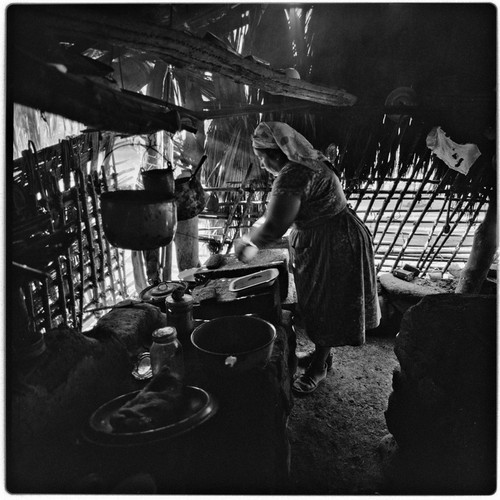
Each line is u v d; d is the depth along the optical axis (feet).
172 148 12.32
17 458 4.54
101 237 9.70
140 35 4.57
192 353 6.98
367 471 7.41
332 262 8.24
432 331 6.50
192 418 4.72
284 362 7.06
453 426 5.72
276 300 8.20
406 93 10.22
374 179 11.78
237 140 11.65
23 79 3.18
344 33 10.29
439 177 11.75
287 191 7.55
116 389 6.20
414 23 10.00
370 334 12.35
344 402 9.30
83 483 4.25
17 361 5.05
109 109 4.25
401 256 13.28
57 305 8.12
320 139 11.22
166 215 5.67
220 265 9.91
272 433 5.79
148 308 7.84
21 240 6.95
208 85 11.19
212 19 10.01
